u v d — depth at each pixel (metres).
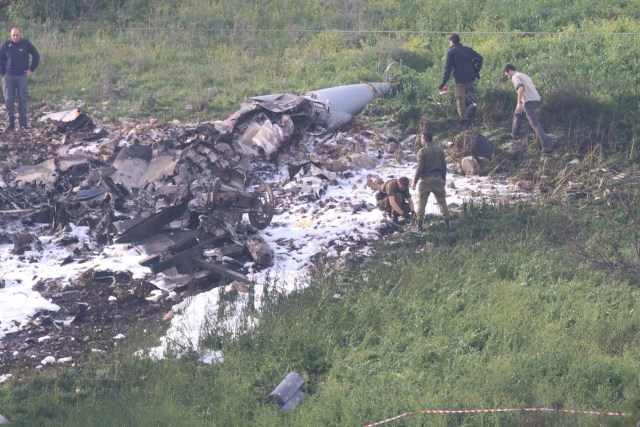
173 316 36.66
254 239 41.69
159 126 56.09
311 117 55.22
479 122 56.50
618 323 34.31
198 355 33.41
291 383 30.53
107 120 58.38
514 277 38.94
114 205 45.69
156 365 32.53
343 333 34.31
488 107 56.97
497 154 52.69
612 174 49.34
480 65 55.00
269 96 55.75
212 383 31.44
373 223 44.88
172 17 80.00
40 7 81.38
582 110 55.31
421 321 34.62
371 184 48.88
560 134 53.97
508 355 32.22
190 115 59.19
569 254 40.41
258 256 40.91
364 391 30.30
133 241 42.88
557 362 31.45
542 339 33.12
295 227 44.88
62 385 31.52
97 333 35.78
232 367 32.38
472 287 37.59
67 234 43.66
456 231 43.25
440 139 55.22
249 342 33.91
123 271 40.44
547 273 38.78
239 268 40.81
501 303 36.03
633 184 47.75
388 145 54.75
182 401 30.25
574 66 61.09
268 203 43.81
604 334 33.75
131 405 29.55
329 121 56.16
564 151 52.41
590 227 43.53
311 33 75.25
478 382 30.42
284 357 32.81
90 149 52.69
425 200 43.31
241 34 75.19
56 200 45.31
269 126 52.81
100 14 81.88
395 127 56.88
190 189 46.06
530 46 65.31
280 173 51.62
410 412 28.41
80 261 41.62
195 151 48.69
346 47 71.56
